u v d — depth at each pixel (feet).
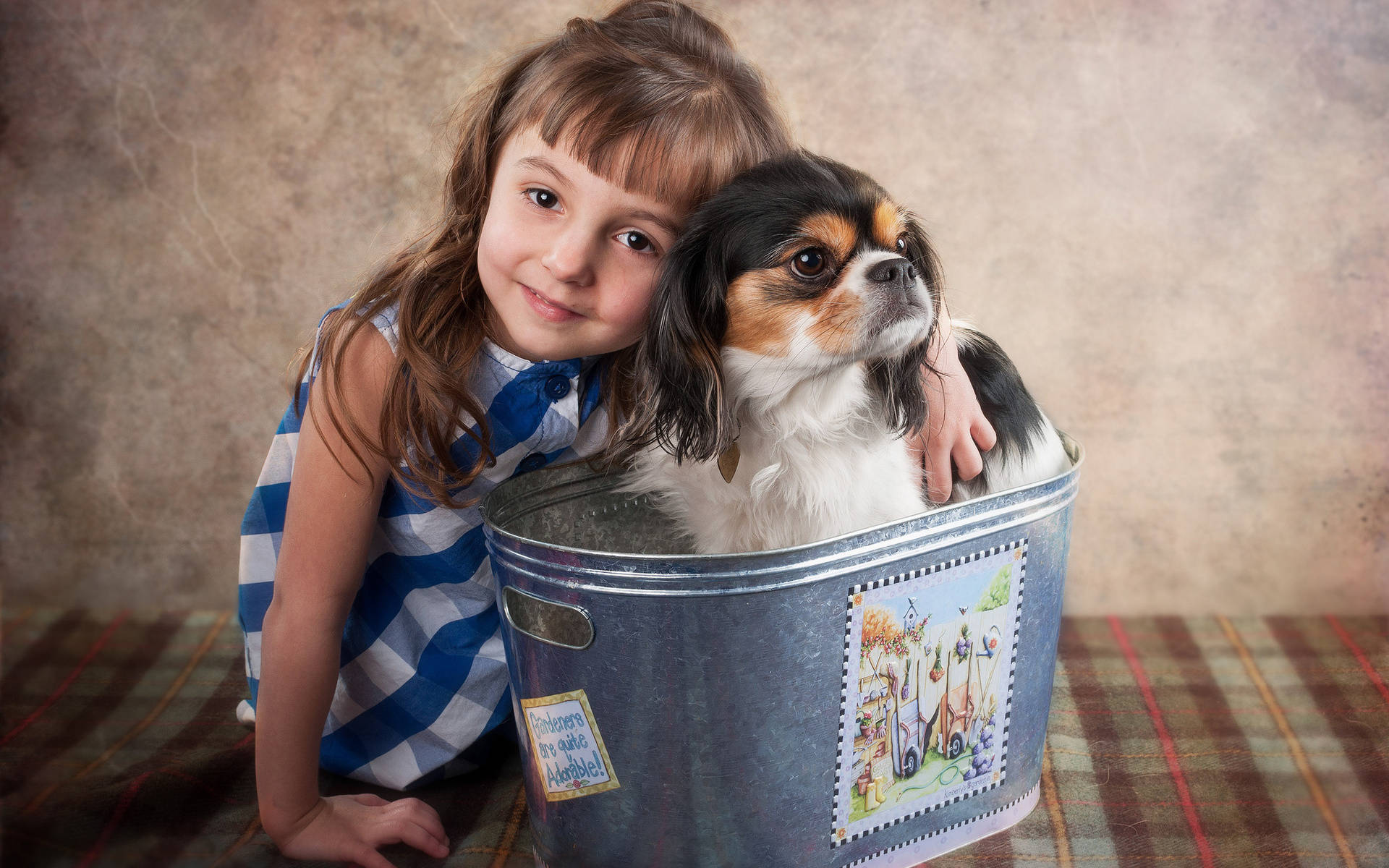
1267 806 5.88
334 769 6.12
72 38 8.09
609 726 4.80
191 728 6.68
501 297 4.93
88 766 6.23
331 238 8.41
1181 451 8.70
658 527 5.89
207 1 8.08
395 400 5.05
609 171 4.61
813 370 4.94
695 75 4.85
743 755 4.74
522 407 5.35
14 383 8.47
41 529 8.63
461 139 5.38
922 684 5.05
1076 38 8.23
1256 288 8.46
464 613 5.98
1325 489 8.64
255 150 8.29
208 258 8.41
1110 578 8.72
